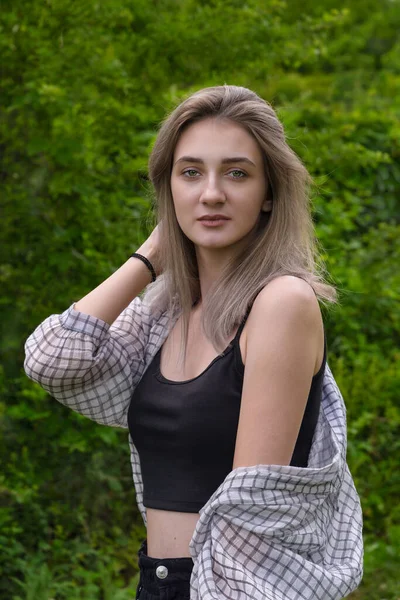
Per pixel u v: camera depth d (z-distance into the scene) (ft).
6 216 16.83
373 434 19.90
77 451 17.01
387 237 21.58
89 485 17.12
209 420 6.76
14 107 15.90
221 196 7.03
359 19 38.81
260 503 6.27
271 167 7.20
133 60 17.04
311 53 18.57
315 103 23.99
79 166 16.66
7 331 16.71
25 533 16.21
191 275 7.75
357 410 19.90
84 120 16.51
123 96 16.74
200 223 7.14
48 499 16.96
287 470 6.30
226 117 7.10
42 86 15.78
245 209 7.09
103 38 16.63
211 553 6.40
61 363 7.72
